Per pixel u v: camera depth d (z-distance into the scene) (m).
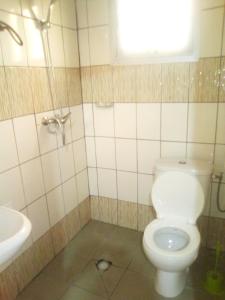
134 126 2.07
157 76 1.88
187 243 1.58
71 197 2.18
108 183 2.34
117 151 2.20
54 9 1.78
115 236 2.26
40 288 1.73
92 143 2.29
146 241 1.53
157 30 1.80
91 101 2.17
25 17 1.55
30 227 1.11
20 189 1.64
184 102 1.85
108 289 1.70
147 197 2.20
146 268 1.87
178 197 1.76
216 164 1.87
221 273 1.78
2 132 1.47
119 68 1.98
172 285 1.59
